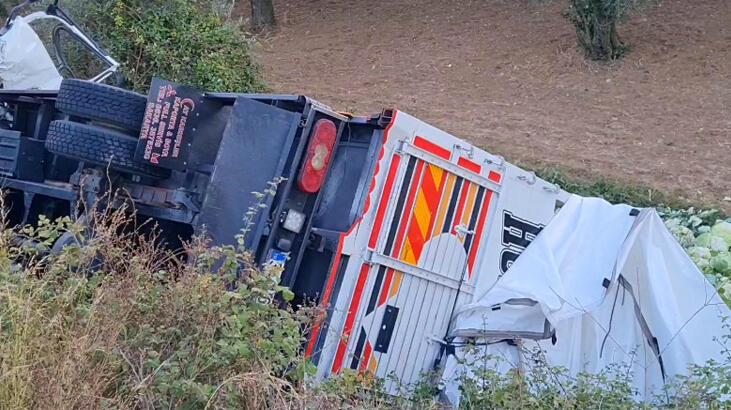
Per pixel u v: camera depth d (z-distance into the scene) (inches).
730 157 493.4
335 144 211.8
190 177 217.8
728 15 674.2
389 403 209.3
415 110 582.2
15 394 144.3
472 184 231.8
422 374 222.5
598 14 624.7
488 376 210.5
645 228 248.8
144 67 426.3
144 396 153.9
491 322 231.1
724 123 536.7
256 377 158.2
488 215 238.1
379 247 210.1
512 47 695.1
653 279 247.6
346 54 746.8
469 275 233.9
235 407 157.8
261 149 204.4
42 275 180.1
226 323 168.1
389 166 209.6
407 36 768.9
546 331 231.0
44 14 339.6
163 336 167.3
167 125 211.2
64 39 397.1
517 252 249.9
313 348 201.2
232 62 450.0
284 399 164.7
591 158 491.5
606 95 594.9
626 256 239.6
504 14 772.6
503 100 607.2
